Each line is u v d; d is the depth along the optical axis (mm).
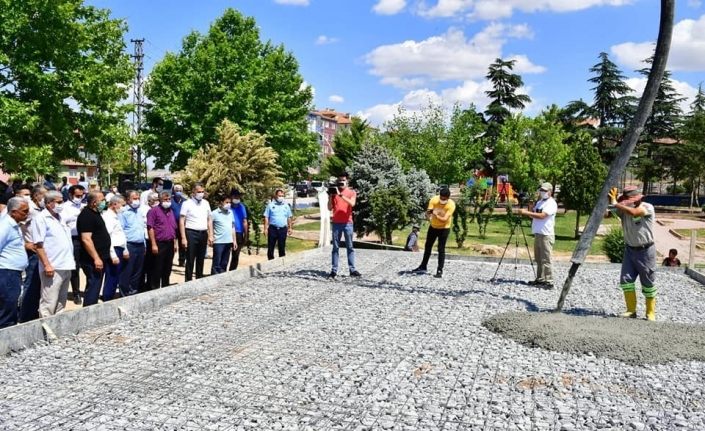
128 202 9742
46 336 7152
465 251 22938
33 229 7340
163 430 4703
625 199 8672
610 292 11406
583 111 56562
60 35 21438
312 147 40500
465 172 43188
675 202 60719
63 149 23375
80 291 11031
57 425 4766
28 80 20891
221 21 35906
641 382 6055
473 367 6441
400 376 6102
